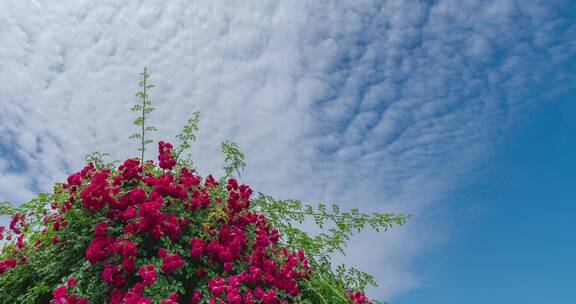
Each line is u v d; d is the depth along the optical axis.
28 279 3.85
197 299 3.28
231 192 3.96
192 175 4.12
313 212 4.90
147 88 4.52
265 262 3.63
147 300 2.97
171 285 3.22
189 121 4.77
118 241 3.32
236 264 3.64
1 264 3.72
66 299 3.11
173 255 3.27
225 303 3.29
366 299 4.04
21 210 4.12
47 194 4.07
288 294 3.59
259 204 4.62
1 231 4.09
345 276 4.55
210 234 3.74
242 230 3.94
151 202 3.47
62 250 3.71
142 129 4.45
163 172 4.24
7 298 3.71
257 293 3.40
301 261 4.01
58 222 3.66
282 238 4.46
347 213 4.91
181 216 3.69
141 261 3.32
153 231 3.43
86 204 3.53
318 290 3.89
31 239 4.06
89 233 3.64
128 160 3.91
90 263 3.38
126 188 3.89
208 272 3.49
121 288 3.31
